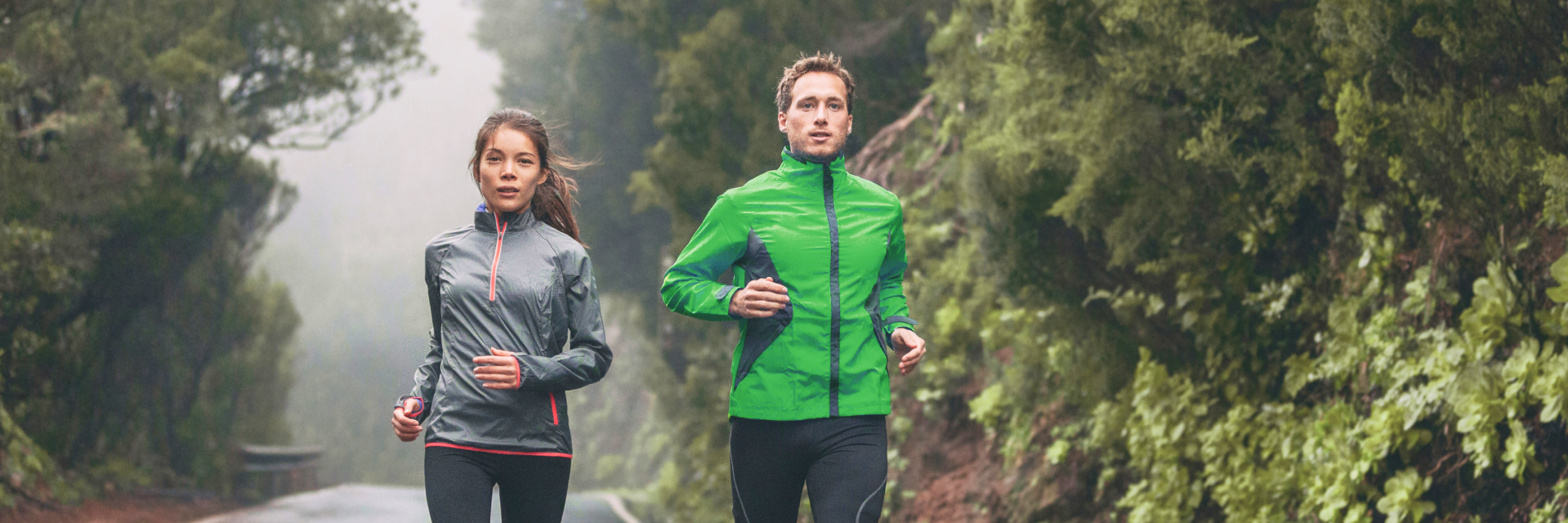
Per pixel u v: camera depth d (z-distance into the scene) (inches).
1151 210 232.4
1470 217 183.9
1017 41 241.0
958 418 389.7
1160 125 226.7
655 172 647.8
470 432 132.5
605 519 897.5
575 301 138.5
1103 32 229.1
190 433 991.6
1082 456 304.5
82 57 632.4
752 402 131.3
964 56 323.6
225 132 776.9
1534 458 171.9
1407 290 194.4
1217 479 231.3
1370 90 198.1
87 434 831.1
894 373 408.8
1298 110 211.5
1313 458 207.8
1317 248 225.1
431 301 142.4
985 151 273.7
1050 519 308.8
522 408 133.6
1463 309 191.0
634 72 967.6
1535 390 165.6
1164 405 243.0
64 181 590.6
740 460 134.3
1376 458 193.3
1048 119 246.1
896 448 413.7
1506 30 172.9
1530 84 174.6
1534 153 170.6
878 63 508.7
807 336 129.6
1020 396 323.3
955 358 371.6
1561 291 160.1
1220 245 231.3
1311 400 225.8
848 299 131.0
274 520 740.0
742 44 590.6
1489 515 184.9
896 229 136.9
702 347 727.7
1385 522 202.8
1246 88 211.8
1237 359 234.7
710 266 134.3
